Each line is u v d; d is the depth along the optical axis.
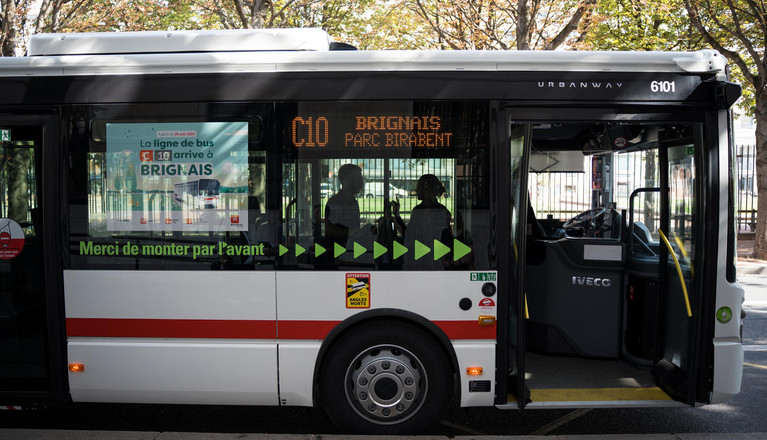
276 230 4.28
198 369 4.30
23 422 4.88
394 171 4.28
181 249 4.30
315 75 4.30
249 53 4.31
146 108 4.32
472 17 14.39
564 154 5.71
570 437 3.87
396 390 4.31
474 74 4.29
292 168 4.29
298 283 4.27
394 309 4.26
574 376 4.97
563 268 5.47
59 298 4.35
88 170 4.34
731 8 13.91
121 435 3.83
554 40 13.21
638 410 5.14
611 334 5.39
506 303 4.28
